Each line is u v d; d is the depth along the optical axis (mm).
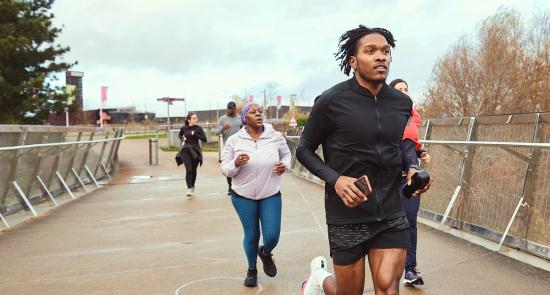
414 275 4223
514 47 22984
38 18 21469
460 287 4203
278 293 4316
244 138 4512
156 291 4395
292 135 15391
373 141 2611
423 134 8492
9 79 20781
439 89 24766
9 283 4637
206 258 5438
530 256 4883
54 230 7059
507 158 5484
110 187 12422
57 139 9883
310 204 9016
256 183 4418
